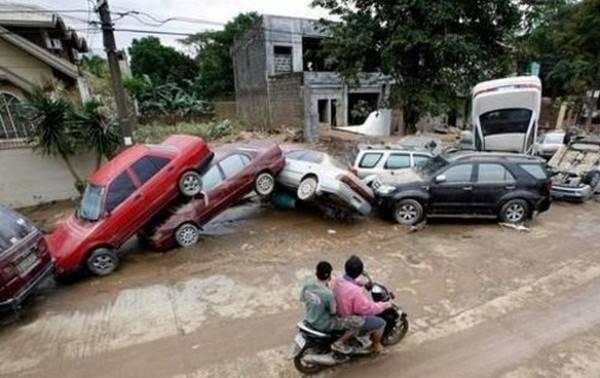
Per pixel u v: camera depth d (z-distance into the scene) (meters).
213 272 6.88
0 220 5.80
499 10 13.58
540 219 9.43
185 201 8.23
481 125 12.82
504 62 14.34
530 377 4.12
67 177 11.94
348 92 24.75
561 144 15.75
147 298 6.08
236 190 8.78
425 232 8.58
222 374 4.31
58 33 16.59
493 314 5.32
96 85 25.48
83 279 7.03
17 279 5.51
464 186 8.76
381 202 9.14
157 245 7.82
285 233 8.74
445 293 5.90
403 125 19.98
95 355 4.76
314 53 29.17
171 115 31.67
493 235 8.31
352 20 14.67
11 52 14.07
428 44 12.99
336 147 19.38
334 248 7.76
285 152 10.22
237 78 35.16
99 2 9.49
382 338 4.52
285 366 4.40
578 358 4.40
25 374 4.48
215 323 5.32
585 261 6.95
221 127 24.89
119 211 7.30
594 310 5.38
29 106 11.18
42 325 5.49
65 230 7.43
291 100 24.70
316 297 4.01
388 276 6.47
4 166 11.16
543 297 5.74
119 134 11.48
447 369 4.27
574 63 26.27
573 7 25.41
